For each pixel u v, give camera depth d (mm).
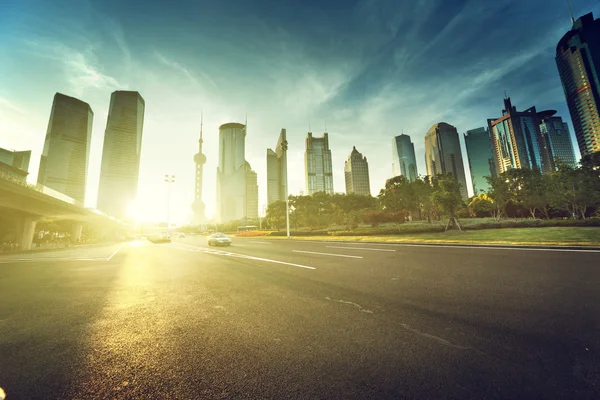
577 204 23656
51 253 20328
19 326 3652
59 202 26547
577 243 9656
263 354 2674
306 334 3137
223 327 3455
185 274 7910
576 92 132375
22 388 2154
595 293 4258
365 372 2297
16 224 28469
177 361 2586
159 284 6508
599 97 123625
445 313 3678
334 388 2082
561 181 24062
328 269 7660
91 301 4996
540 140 194125
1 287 6484
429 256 9375
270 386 2131
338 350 2713
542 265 6715
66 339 3182
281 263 9383
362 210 35781
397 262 8367
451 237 15305
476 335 2951
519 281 5273
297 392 2047
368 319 3559
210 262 10680
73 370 2445
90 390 2133
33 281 7301
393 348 2717
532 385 2053
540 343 2699
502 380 2127
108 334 3318
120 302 4891
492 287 4926
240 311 4105
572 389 1993
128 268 9711
